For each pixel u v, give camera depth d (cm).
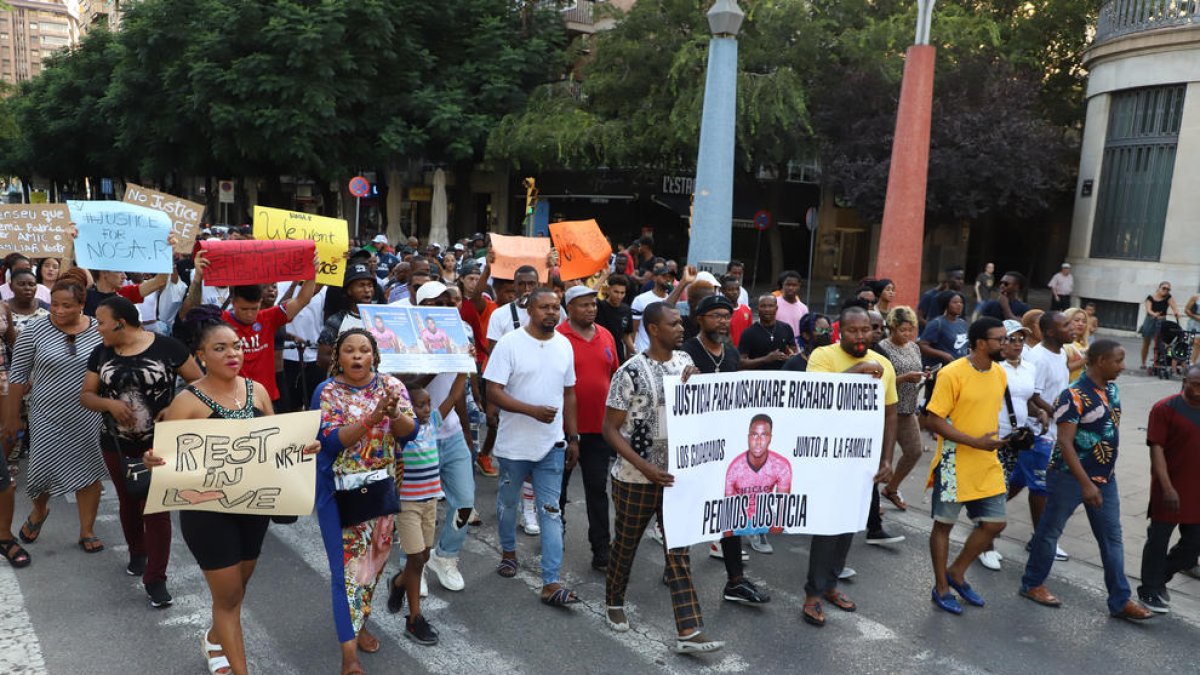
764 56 2270
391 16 2591
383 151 2650
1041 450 637
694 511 468
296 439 392
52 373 542
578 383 569
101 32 3931
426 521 467
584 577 566
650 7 2400
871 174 2177
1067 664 474
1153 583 548
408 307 515
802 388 496
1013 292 969
